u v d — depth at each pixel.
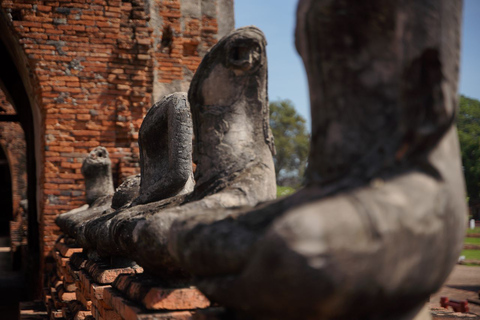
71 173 9.23
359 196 1.43
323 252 1.31
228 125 3.01
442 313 4.41
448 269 1.59
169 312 2.65
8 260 21.30
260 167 2.97
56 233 9.15
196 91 3.11
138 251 2.80
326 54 1.73
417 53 1.57
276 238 1.36
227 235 1.70
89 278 4.45
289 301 1.39
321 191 1.64
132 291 2.98
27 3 9.20
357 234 1.35
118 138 9.45
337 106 1.71
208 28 10.86
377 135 1.63
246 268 1.55
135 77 9.55
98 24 9.45
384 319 1.55
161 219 2.66
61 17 9.33
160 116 4.12
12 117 13.05
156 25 10.44
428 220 1.46
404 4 1.58
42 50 9.24
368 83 1.66
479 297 10.67
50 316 7.10
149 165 4.34
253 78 3.04
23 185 25.38
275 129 38.38
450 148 1.63
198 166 3.09
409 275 1.45
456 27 1.62
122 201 5.07
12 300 12.95
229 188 2.86
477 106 30.84
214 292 1.70
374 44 1.65
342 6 1.67
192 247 1.80
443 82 1.57
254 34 3.01
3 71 12.53
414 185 1.49
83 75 9.38
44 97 9.22
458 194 1.59
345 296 1.36
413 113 1.58
